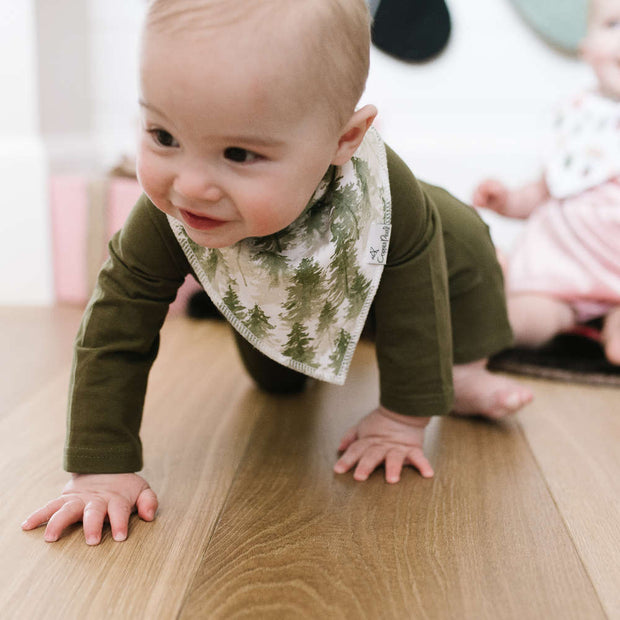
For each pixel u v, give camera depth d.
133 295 0.67
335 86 0.53
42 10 1.44
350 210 0.67
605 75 1.25
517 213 1.29
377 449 0.77
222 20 0.48
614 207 1.16
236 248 0.67
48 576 0.55
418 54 1.58
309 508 0.67
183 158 0.52
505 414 0.90
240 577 0.55
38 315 1.38
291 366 0.75
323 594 0.54
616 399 1.02
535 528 0.65
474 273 0.87
